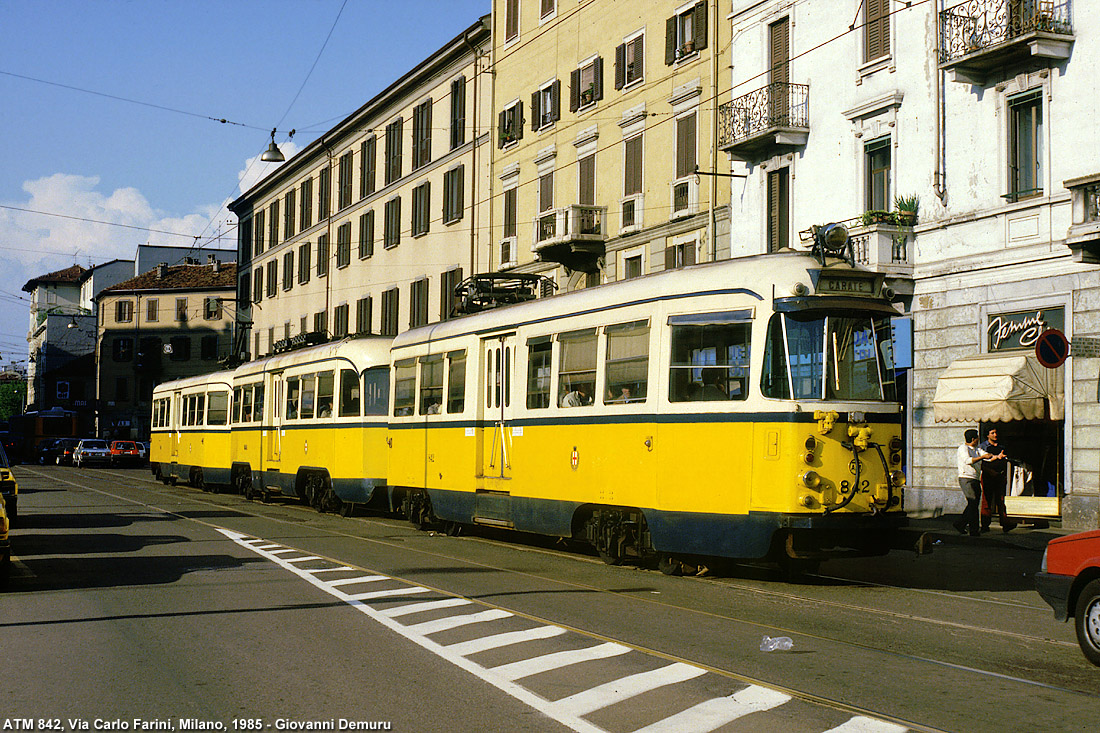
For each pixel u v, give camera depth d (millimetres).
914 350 22891
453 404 18281
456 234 42406
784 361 12031
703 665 7945
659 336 13242
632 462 13477
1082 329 19297
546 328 15695
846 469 11891
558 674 7652
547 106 36594
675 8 29953
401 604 10867
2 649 8586
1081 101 19438
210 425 33062
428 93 44875
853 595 11812
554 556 15492
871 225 22500
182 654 8391
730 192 27969
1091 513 18953
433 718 6492
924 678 7617
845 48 24547
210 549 16047
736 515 12062
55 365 98000
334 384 23484
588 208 32906
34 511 24188
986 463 19188
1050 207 19969
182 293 86750
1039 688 7359
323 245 56250
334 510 24234
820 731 6188
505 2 39281
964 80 21359
